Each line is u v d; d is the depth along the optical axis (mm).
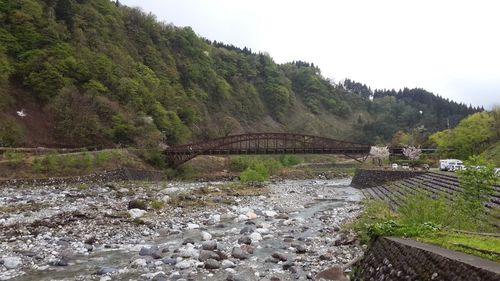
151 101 86312
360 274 11773
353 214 27828
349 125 190000
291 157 99688
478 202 16281
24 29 76188
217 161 82250
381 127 168750
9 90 66438
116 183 45844
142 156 64875
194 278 12945
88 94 70938
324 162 112250
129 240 18766
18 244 16984
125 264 14773
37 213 24875
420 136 107125
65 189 39344
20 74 70625
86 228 20641
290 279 12773
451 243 8992
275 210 30844
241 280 12641
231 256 15805
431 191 31375
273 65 190250
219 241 18703
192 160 78062
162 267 14305
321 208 32625
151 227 21812
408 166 65000
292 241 18906
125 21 118188
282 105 171625
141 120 75312
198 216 26281
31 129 63406
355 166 104375
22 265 14328
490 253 7535
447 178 34188
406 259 8805
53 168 45938
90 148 63312
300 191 48531
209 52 155875
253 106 157750
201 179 67438
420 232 11375
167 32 134750
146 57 112625
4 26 75000
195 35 147875
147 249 16328
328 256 15039
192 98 118500
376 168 58125
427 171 43438
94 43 91500
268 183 61438
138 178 55438
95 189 39688
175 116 91188
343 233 19234
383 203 28703
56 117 67250
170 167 69188
